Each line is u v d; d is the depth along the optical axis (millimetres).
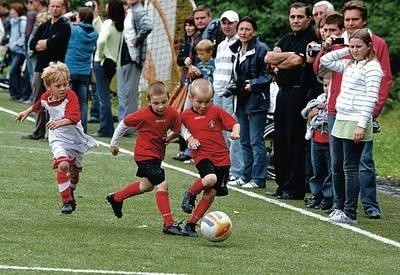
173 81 24594
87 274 9438
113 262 9977
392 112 30953
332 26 13609
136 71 21672
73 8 34062
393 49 32438
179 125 11711
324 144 14086
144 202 13688
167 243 11070
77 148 12570
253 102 15844
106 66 21484
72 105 12414
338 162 13086
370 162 13766
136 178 15922
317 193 14203
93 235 11305
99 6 26938
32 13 27172
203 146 11641
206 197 11633
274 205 14258
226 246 11109
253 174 16062
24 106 26938
